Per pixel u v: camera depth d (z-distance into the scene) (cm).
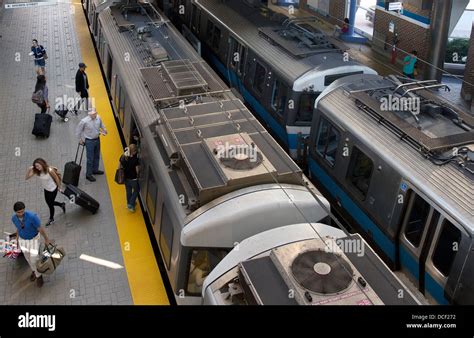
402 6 1927
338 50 1234
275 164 757
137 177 1023
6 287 880
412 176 778
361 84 1027
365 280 556
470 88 1593
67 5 2630
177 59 1198
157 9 1603
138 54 1263
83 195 1045
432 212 737
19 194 1134
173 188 767
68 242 988
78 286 881
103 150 1304
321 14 2503
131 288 878
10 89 1670
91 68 1827
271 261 575
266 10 1598
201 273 706
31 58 1928
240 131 838
